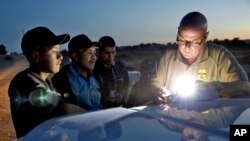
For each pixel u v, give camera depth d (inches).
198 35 76.1
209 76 85.2
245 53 1713.8
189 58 83.6
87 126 45.2
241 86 76.8
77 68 104.8
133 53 2159.2
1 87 568.1
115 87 162.1
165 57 92.4
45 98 72.2
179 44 80.7
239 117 44.7
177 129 40.6
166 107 55.0
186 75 86.5
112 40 161.3
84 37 104.7
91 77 109.0
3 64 1427.2
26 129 72.1
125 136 38.9
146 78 93.9
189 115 47.6
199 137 37.0
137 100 88.0
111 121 46.6
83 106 102.7
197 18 75.9
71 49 104.3
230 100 59.1
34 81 74.0
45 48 79.7
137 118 47.5
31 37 79.6
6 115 294.4
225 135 37.3
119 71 171.9
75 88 101.7
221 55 84.8
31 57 79.8
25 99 71.9
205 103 56.4
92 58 106.0
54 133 44.9
